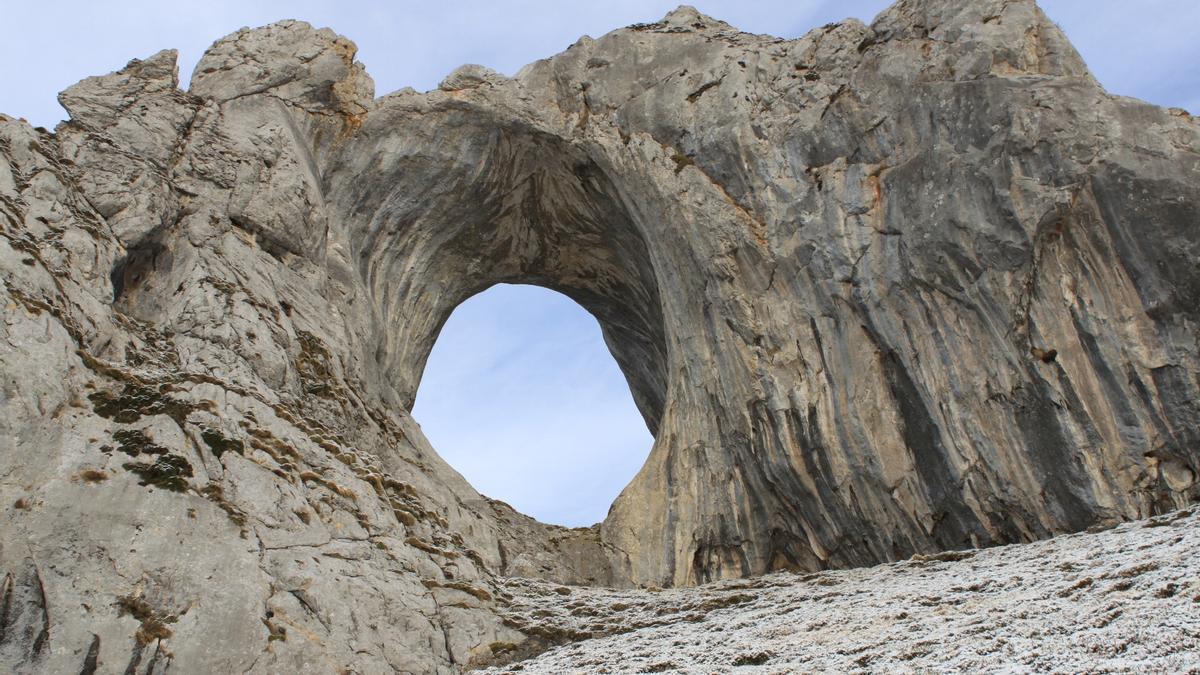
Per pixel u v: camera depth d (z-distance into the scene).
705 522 27.91
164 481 19.11
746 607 22.11
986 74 27.75
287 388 24.78
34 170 24.94
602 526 29.36
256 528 19.42
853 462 26.03
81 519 18.08
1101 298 24.31
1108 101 25.88
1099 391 23.75
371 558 20.62
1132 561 18.50
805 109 30.16
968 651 15.56
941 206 26.36
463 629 20.33
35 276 21.67
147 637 17.09
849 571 24.84
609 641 20.33
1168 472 22.94
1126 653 14.31
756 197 29.44
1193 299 23.61
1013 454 24.17
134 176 26.88
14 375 19.27
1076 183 25.02
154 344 23.88
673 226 30.08
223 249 27.25
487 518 28.23
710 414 28.81
